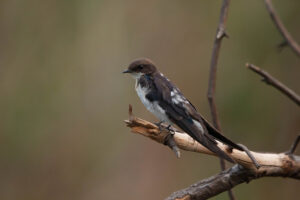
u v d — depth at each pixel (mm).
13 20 13727
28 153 13609
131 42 13609
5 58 13617
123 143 13664
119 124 13594
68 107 13555
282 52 12914
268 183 13023
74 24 13578
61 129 13594
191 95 13398
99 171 13711
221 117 13133
